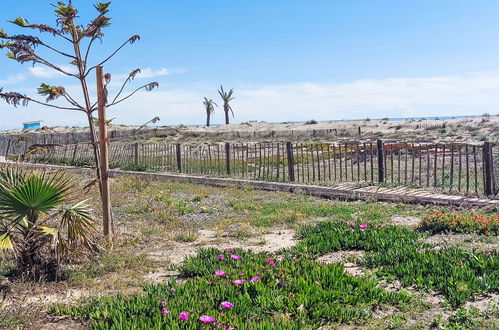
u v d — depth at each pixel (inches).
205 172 788.0
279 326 174.2
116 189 613.6
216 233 373.7
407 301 209.6
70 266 273.3
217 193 590.9
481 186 523.5
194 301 199.6
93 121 333.1
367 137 1510.8
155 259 299.3
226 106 3270.2
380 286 231.1
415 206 450.0
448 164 757.3
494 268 241.3
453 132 1476.4
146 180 703.1
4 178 257.9
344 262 278.8
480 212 403.2
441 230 343.3
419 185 530.3
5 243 239.9
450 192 475.8
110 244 317.1
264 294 209.0
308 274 237.6
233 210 480.4
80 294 233.0
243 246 333.4
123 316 186.9
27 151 321.4
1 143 1368.1
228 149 749.9
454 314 195.3
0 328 187.2
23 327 190.1
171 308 192.9
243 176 703.7
